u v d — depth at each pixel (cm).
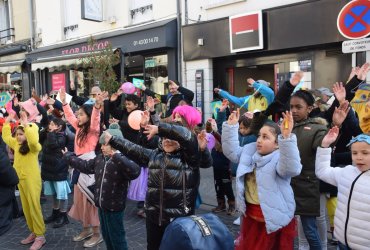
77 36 1374
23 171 471
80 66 1160
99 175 393
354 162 283
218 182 583
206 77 1012
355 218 277
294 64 878
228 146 357
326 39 788
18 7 1596
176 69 1080
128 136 579
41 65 1312
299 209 358
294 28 837
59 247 479
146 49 1105
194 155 319
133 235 513
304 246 396
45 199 690
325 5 784
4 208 351
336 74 807
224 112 508
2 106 885
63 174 543
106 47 1013
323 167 311
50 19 1465
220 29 963
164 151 331
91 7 1202
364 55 745
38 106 632
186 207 323
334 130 306
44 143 545
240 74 1009
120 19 1216
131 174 383
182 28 1048
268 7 886
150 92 772
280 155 305
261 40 883
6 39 1684
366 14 531
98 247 474
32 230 485
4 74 1669
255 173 333
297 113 368
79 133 486
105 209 389
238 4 940
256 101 600
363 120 416
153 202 328
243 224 350
